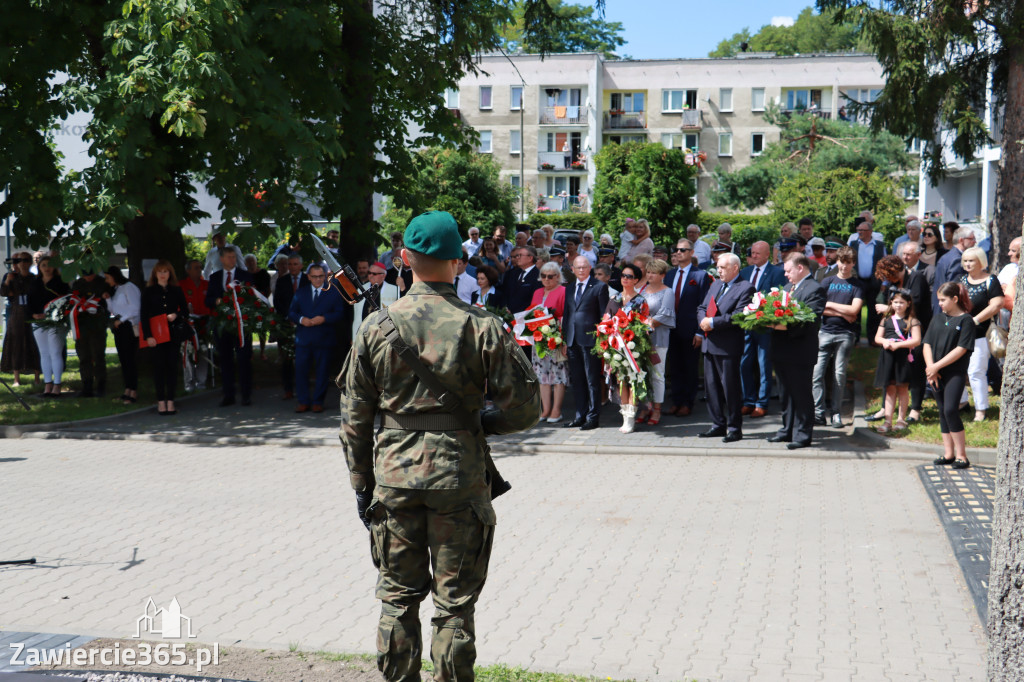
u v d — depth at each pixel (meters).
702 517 7.34
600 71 60.19
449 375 3.48
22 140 11.87
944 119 14.23
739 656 4.66
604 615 5.29
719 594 5.62
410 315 3.53
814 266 11.62
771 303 9.33
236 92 10.88
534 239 16.94
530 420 3.61
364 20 14.25
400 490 3.51
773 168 46.47
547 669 4.50
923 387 10.09
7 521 7.46
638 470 9.05
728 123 59.59
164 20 10.57
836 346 10.41
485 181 40.38
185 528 7.20
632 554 6.43
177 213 11.74
